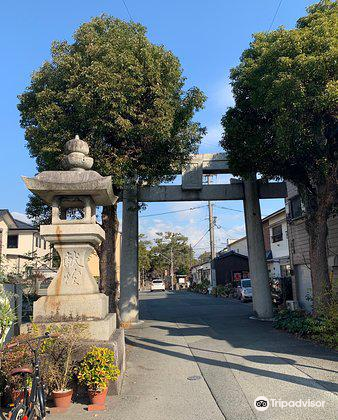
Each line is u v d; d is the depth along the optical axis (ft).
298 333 35.53
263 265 50.90
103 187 21.93
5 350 16.90
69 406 17.90
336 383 20.13
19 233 92.84
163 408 17.72
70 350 18.66
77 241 22.89
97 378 18.02
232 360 26.40
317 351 28.14
